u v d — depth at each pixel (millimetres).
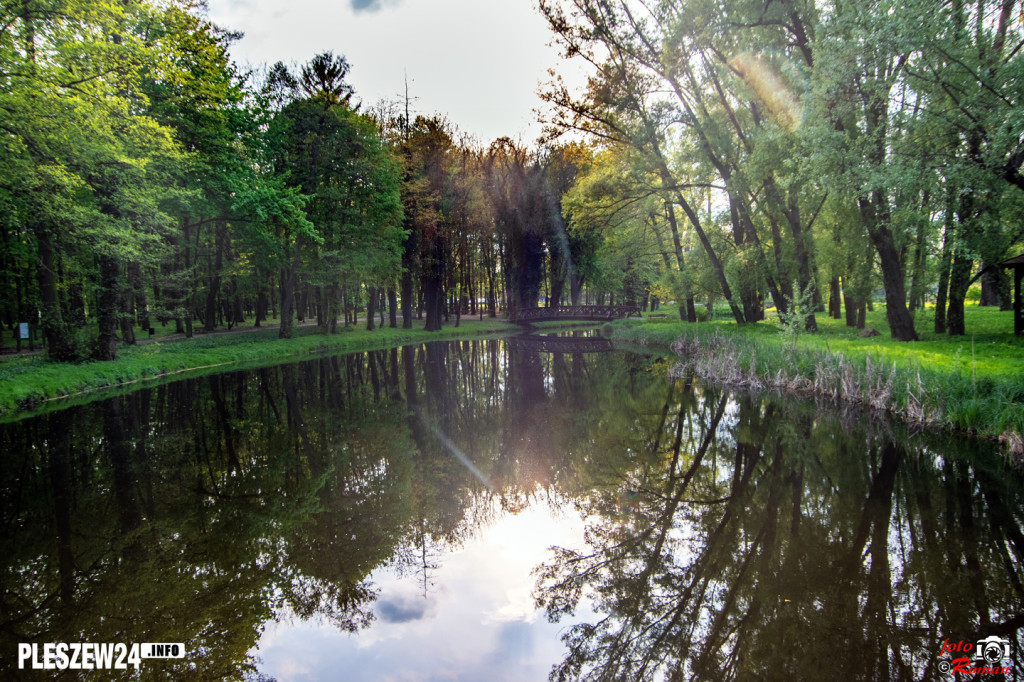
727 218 25797
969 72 10672
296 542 5957
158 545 5766
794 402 12336
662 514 6785
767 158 15828
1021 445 7727
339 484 7980
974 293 36438
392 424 12102
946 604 4395
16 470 8289
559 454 9789
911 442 8938
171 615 4488
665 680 3791
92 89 12406
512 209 35219
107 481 7848
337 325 37000
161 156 15766
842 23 11438
